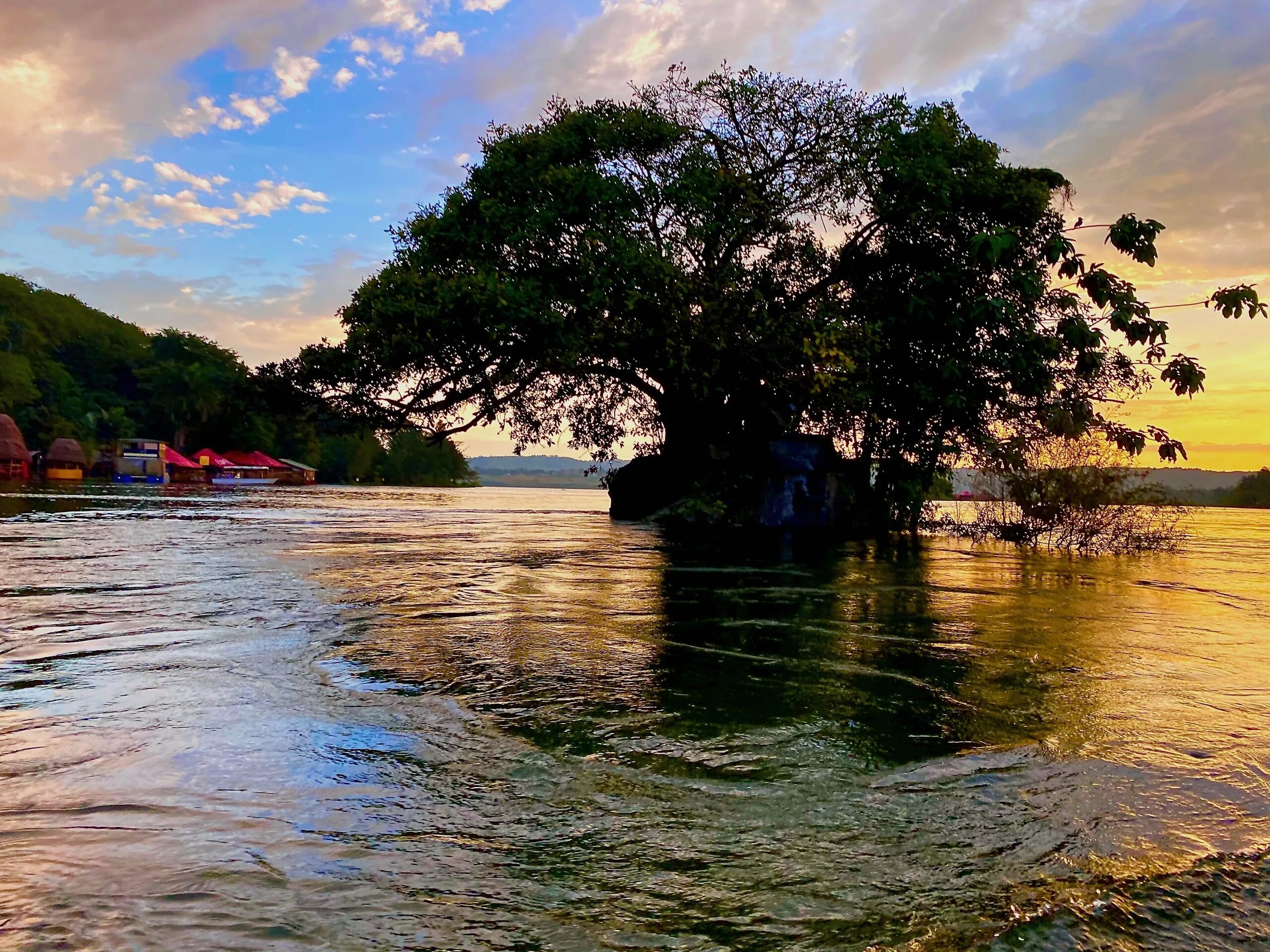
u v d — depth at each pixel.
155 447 59.97
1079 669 2.98
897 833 1.57
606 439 15.75
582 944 1.18
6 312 65.12
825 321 10.95
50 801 1.64
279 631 3.36
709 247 12.24
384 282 11.20
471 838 1.51
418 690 2.51
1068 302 10.40
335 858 1.43
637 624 3.75
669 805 1.68
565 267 11.28
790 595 4.85
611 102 12.66
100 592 4.37
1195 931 1.26
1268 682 2.81
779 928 1.24
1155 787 1.83
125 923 1.21
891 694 2.59
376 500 24.19
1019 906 1.31
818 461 12.34
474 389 11.92
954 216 11.27
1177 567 7.01
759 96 12.35
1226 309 8.12
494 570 5.76
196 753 1.92
